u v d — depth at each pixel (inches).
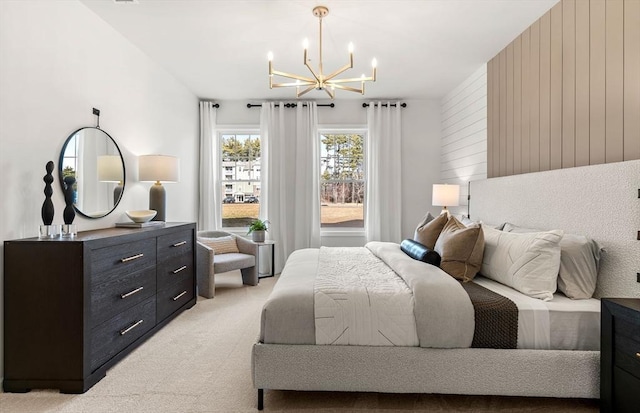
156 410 70.7
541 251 79.0
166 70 158.2
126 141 127.8
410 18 111.0
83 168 103.9
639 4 75.3
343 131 207.0
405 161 204.4
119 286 91.4
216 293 157.8
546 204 99.5
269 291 160.9
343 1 101.5
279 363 70.9
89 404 72.8
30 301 77.2
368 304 72.4
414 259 99.7
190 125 188.4
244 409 71.2
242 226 211.5
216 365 89.5
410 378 70.6
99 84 111.8
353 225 209.8
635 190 71.9
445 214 112.4
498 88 136.9
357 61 146.3
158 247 112.3
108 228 113.5
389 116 199.6
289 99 201.6
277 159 201.0
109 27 116.7
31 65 85.3
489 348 70.5
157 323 111.7
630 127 77.6
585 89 90.7
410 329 71.2
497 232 97.0
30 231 85.4
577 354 69.1
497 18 110.6
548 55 106.0
